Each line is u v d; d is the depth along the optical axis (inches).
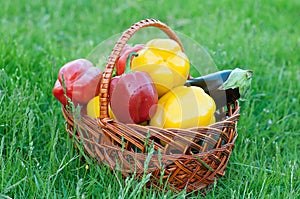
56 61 55.2
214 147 40.0
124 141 39.0
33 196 39.1
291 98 55.2
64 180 40.9
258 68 58.4
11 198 38.2
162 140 38.1
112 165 40.0
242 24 70.1
